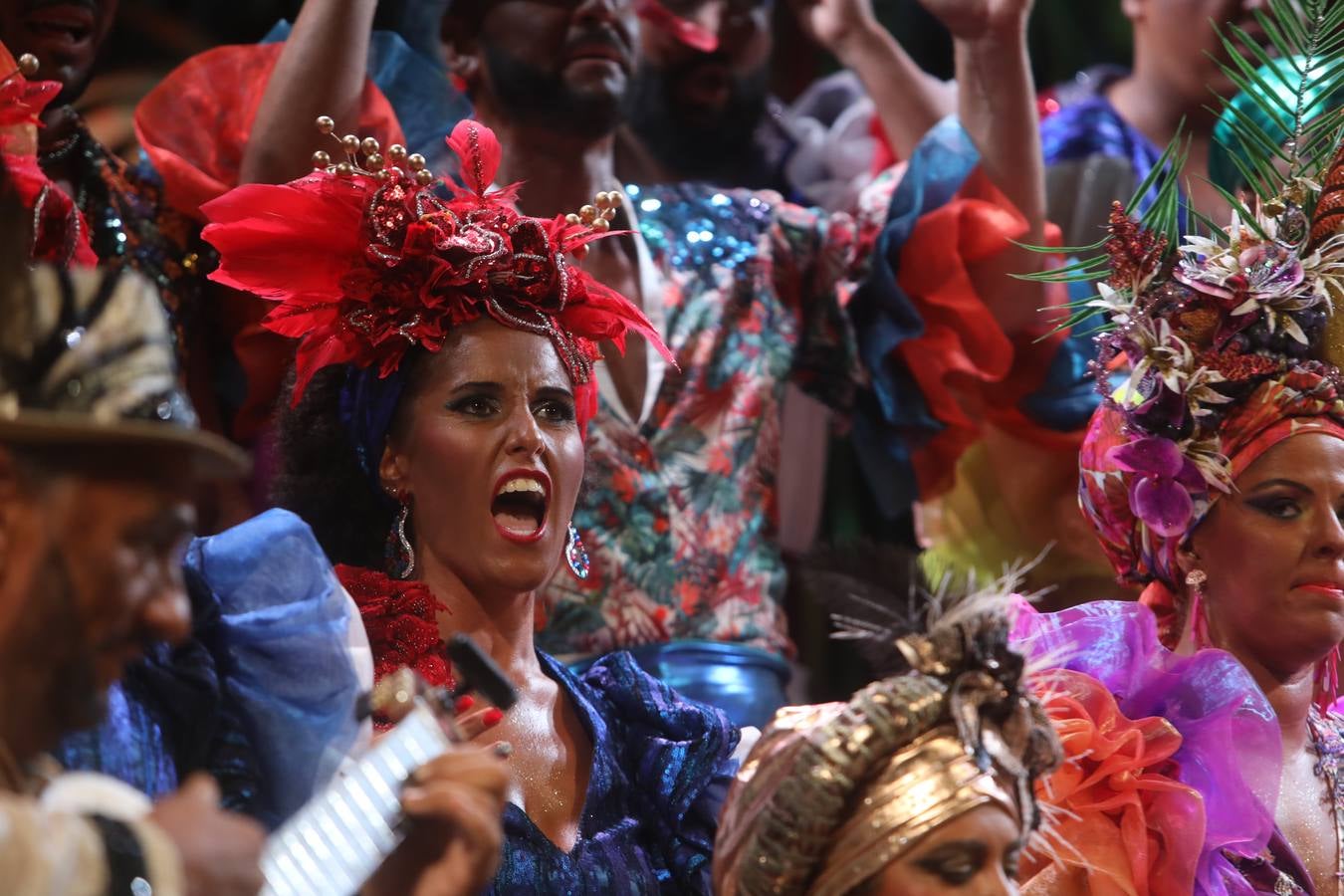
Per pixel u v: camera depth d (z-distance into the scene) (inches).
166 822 222.1
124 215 477.7
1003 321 574.6
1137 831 356.2
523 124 531.5
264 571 310.2
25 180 341.1
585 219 390.3
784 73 770.2
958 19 565.3
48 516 218.4
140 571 224.7
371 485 372.8
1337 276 402.0
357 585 355.3
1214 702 374.9
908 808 271.4
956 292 568.4
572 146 535.2
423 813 256.1
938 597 312.5
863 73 615.8
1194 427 393.7
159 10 580.1
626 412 515.2
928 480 599.8
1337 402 393.4
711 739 366.3
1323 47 429.4
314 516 378.6
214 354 501.7
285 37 534.6
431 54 548.1
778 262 564.4
